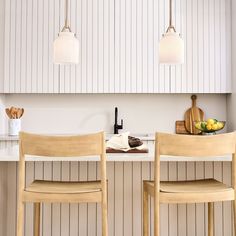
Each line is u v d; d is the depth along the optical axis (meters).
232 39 3.46
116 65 3.49
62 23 3.48
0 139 3.21
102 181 1.86
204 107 3.71
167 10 3.50
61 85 3.48
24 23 3.47
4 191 2.38
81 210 2.48
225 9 3.51
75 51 2.25
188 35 3.50
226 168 2.41
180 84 3.49
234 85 3.40
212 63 3.50
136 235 2.45
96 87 3.49
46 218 2.48
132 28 3.49
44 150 1.81
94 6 3.49
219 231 2.46
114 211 2.44
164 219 2.46
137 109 3.71
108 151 2.15
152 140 3.23
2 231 2.36
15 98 3.70
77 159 1.95
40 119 3.70
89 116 3.71
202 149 1.84
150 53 3.49
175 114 3.71
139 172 2.43
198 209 2.47
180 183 2.13
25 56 3.47
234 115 3.41
